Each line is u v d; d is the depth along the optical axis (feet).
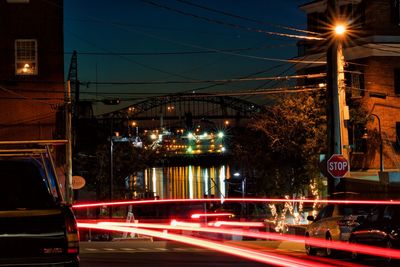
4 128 159.12
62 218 28.48
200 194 393.70
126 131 281.33
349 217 77.56
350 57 163.12
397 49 158.40
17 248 27.73
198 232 163.63
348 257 79.92
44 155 34.94
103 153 230.27
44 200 30.55
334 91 100.73
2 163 30.83
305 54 174.50
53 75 161.07
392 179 144.05
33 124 160.04
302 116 149.59
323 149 145.59
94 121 231.91
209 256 81.82
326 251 80.94
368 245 72.43
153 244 110.93
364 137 150.51
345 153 102.01
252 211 212.84
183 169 395.96
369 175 156.56
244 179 213.87
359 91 138.51
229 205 220.43
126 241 127.75
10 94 160.04
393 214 70.79
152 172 380.78
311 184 146.30
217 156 367.25
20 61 160.66
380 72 157.89
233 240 130.41
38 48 160.76
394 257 68.90
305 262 73.05
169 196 387.55
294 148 150.00
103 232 167.32
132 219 165.17
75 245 28.40
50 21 161.27
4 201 30.35
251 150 165.07
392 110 158.30
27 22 160.66
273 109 153.89
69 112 140.67
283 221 142.82
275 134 152.66
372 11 157.99
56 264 28.07
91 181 232.32
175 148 382.01
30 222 28.02
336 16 101.19
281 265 69.56
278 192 157.28
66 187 137.08
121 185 235.20
